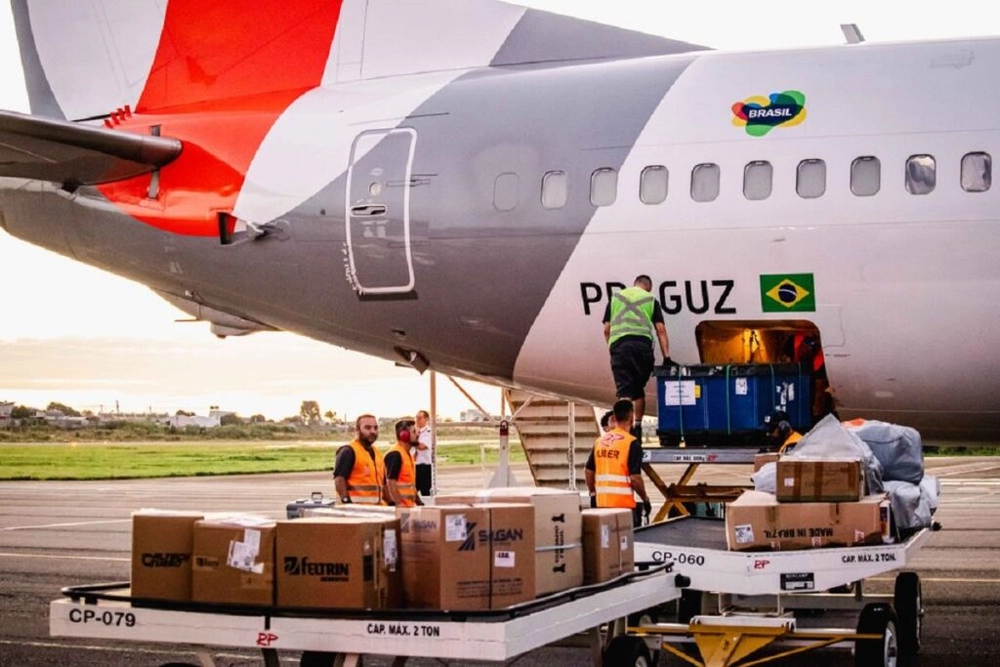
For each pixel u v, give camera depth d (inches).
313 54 625.9
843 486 331.6
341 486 534.3
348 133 589.6
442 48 609.6
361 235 575.8
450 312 572.7
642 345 507.5
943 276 484.7
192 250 614.9
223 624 255.9
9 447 3371.1
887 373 506.6
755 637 340.5
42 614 486.3
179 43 650.2
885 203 490.9
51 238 663.8
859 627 343.0
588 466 438.6
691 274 518.3
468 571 252.8
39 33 692.7
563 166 542.6
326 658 294.0
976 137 485.1
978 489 1269.7
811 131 506.9
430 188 564.1
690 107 530.6
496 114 565.6
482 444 992.2
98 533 824.3
